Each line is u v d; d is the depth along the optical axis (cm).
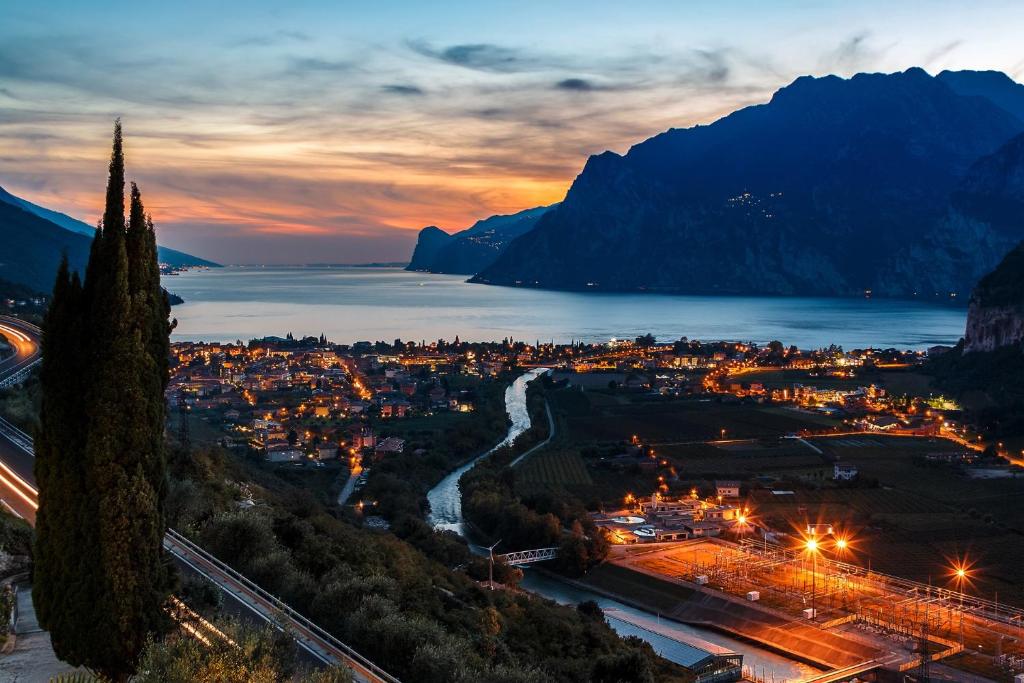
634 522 19488
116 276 5225
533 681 6625
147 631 5231
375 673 6022
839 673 11725
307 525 10100
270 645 5194
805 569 16400
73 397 5250
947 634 13225
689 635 12825
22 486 9825
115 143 5300
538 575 16850
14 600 6338
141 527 5259
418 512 19688
